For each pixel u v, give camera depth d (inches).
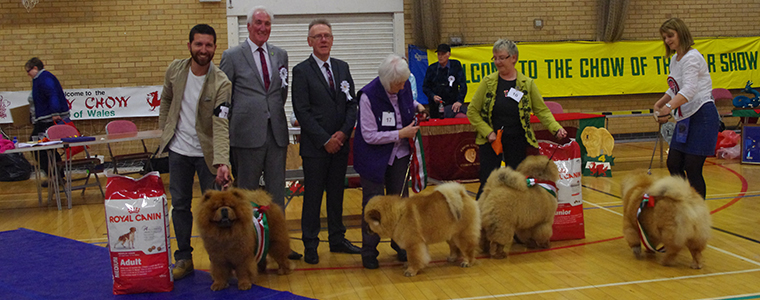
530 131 168.2
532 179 153.9
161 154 144.1
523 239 168.6
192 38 137.1
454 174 279.4
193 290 133.3
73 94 382.6
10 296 131.9
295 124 235.0
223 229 121.3
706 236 136.0
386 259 160.7
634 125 449.1
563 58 428.8
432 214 139.0
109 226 129.4
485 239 164.1
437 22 405.1
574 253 159.3
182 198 146.0
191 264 146.6
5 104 379.2
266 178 154.5
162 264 131.6
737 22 447.2
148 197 131.3
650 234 143.1
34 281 144.0
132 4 386.3
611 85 435.5
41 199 272.4
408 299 124.5
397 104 148.3
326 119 151.3
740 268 139.0
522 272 142.8
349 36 408.5
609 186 272.7
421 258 140.2
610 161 301.6
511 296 124.4
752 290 122.7
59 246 182.9
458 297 125.0
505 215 151.9
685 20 442.6
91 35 385.4
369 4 404.8
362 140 148.4
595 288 128.0
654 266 143.6
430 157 275.9
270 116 150.6
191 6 390.3
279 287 135.7
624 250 160.4
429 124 272.2
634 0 434.9
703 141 163.0
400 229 137.3
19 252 175.8
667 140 335.3
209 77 141.9
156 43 390.3
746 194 240.1
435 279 139.2
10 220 233.9
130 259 129.7
